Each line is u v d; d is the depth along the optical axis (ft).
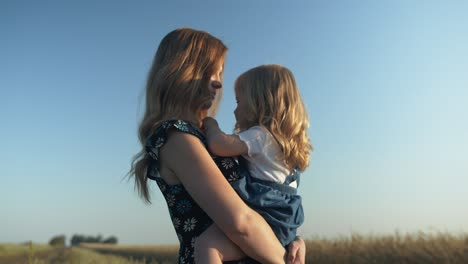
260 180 6.10
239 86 7.34
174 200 5.41
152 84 6.01
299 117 6.85
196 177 5.08
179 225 5.40
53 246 139.85
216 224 5.25
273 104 6.73
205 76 6.08
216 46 6.25
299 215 6.16
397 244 45.88
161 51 6.18
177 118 5.85
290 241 5.90
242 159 6.27
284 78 7.02
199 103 5.99
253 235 5.05
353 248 49.14
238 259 5.16
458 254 39.63
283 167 6.37
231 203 4.98
